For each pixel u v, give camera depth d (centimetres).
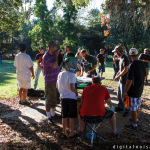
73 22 5016
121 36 2611
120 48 467
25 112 524
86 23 5397
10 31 1742
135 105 398
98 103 339
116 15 971
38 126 428
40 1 4572
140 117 486
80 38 5209
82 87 461
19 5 1585
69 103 366
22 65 571
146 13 982
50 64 429
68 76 367
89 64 626
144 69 395
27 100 651
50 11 4609
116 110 537
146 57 962
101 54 1055
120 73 482
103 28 4331
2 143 344
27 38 5912
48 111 457
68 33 4772
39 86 888
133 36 2669
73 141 357
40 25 4662
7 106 575
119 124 442
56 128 419
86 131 405
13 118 476
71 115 367
